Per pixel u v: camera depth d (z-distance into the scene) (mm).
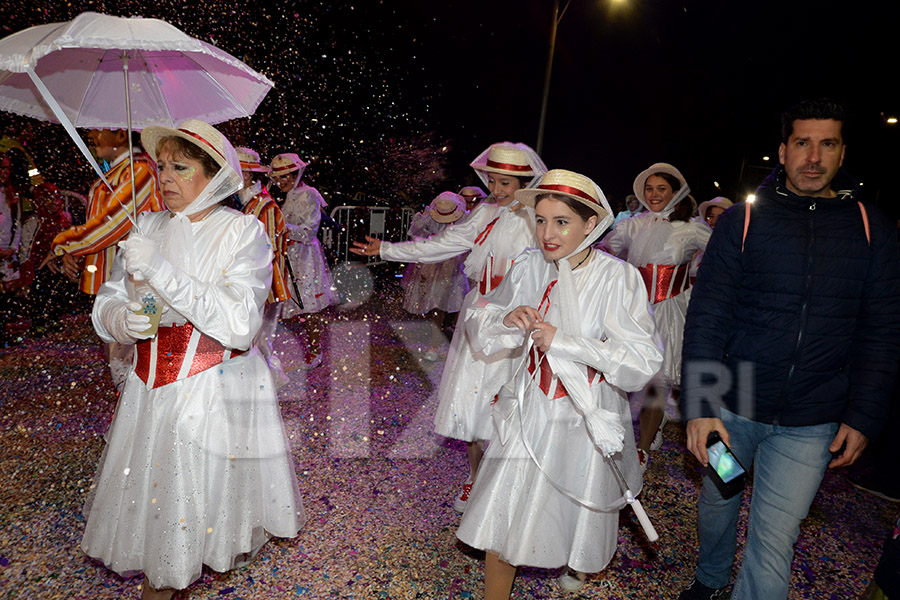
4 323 5938
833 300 2381
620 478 2381
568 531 2467
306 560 2992
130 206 3451
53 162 6906
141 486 2314
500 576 2480
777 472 2490
